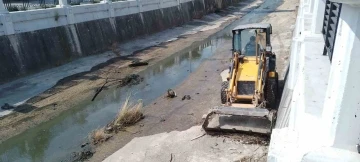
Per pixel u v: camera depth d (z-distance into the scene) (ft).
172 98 40.55
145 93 43.68
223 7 133.59
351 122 6.84
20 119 36.35
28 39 49.75
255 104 27.12
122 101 41.32
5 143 31.94
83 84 47.26
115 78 50.34
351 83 6.58
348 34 6.42
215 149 25.63
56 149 30.42
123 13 72.33
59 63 54.19
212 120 29.55
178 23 96.22
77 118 37.06
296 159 7.77
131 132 31.91
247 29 30.81
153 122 33.76
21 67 47.80
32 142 32.07
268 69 30.42
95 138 31.27
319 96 12.08
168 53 66.03
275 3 146.30
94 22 63.46
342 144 7.07
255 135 26.53
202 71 52.06
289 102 25.70
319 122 9.75
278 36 68.33
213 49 68.64
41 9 52.54
